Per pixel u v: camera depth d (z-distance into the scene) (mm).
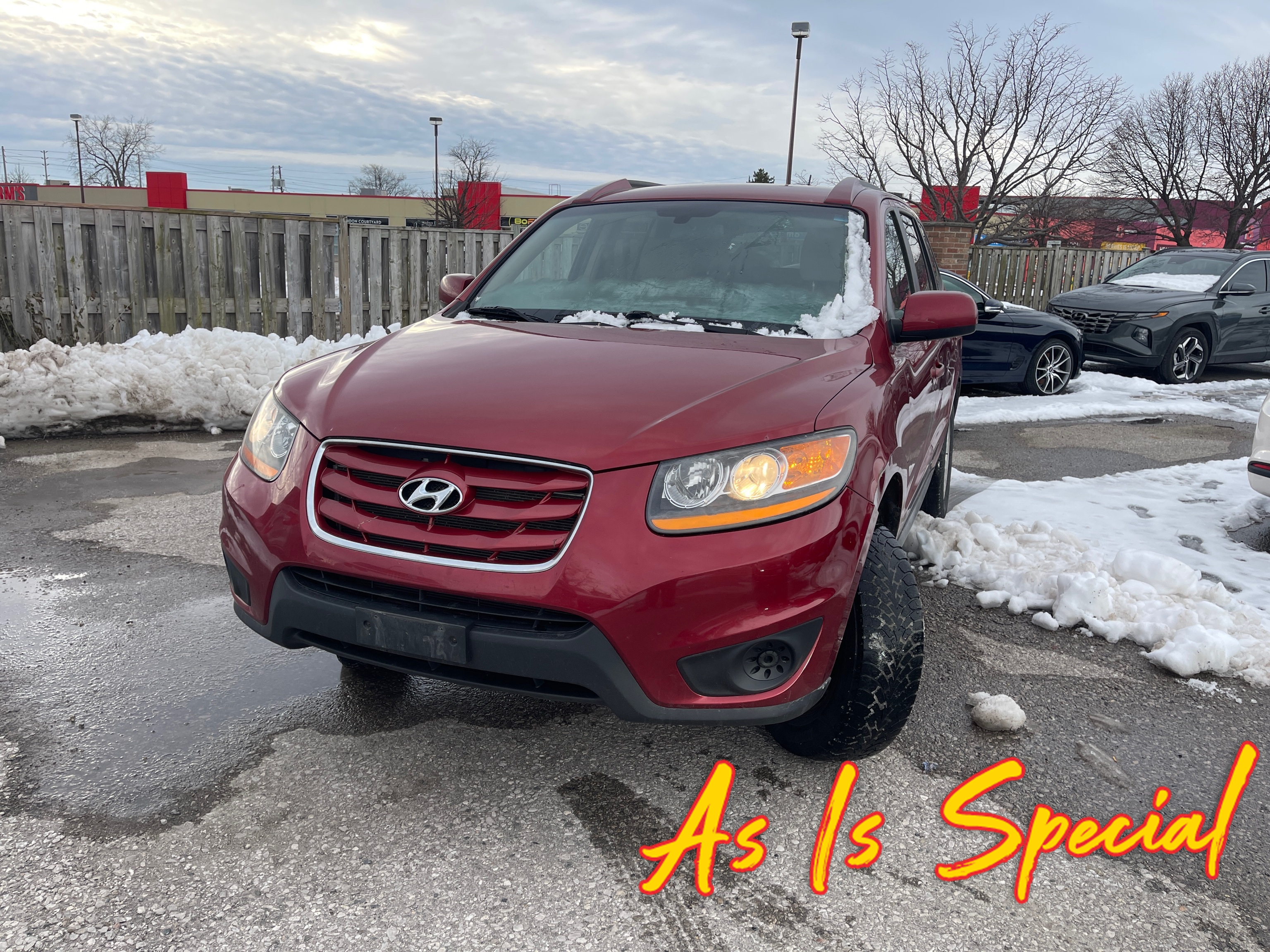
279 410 2600
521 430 2205
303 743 2730
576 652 2104
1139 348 11078
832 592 2242
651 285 3223
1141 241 39062
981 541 4605
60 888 2090
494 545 2141
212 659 3244
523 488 2150
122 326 8812
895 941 2047
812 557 2191
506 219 60688
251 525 2426
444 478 2178
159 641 3373
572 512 2129
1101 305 11383
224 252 9180
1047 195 28859
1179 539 5047
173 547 4367
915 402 3248
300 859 2225
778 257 3283
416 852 2268
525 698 3043
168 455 6156
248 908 2055
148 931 1973
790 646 2215
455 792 2518
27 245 8297
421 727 2842
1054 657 3572
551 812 2447
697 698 2176
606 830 2383
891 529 2953
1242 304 11695
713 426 2232
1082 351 10320
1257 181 32844
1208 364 11617
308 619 2324
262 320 9555
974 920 2125
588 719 2918
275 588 2373
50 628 3457
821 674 2297
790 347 2758
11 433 6430
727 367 2527
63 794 2439
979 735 2957
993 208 28922
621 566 2086
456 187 50094
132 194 69750
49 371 6594
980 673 3400
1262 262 12016
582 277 3369
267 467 2490
